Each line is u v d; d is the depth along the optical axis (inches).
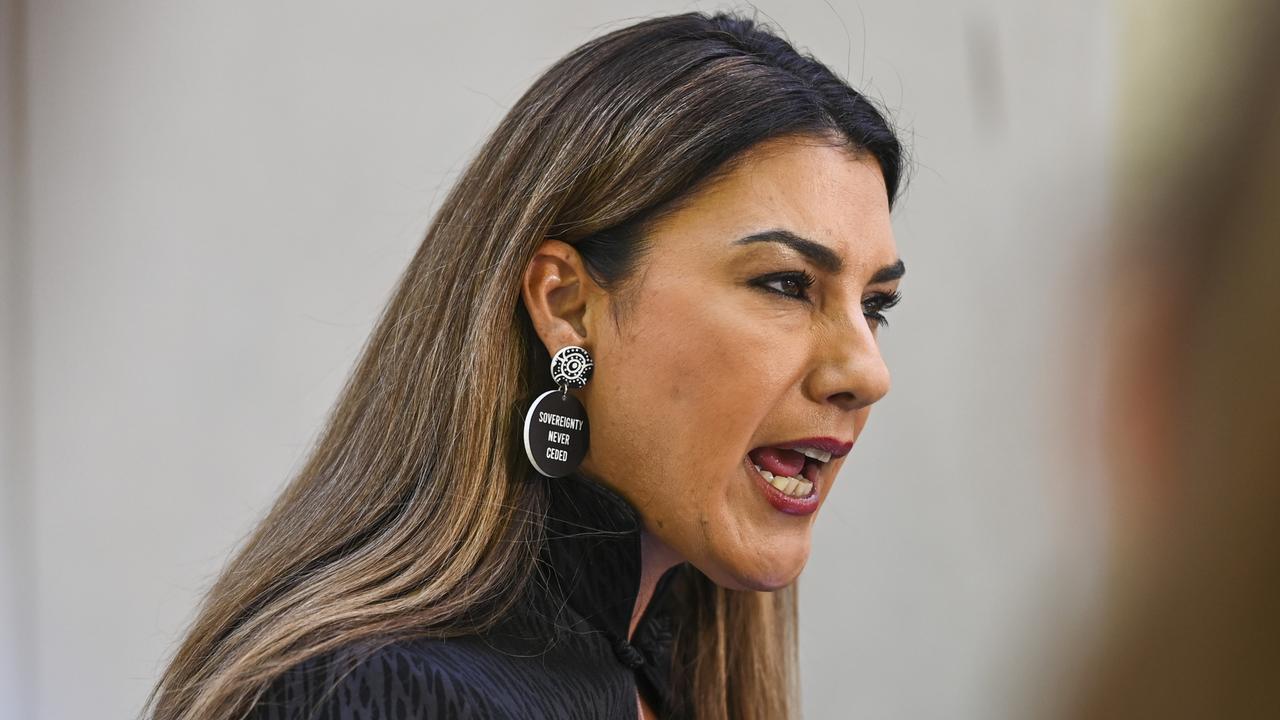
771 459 85.0
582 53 89.0
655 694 98.7
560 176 83.5
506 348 83.5
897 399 142.3
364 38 150.7
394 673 71.0
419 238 147.1
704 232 81.7
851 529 146.2
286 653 72.9
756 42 88.8
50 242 153.8
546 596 82.7
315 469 92.0
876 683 144.1
